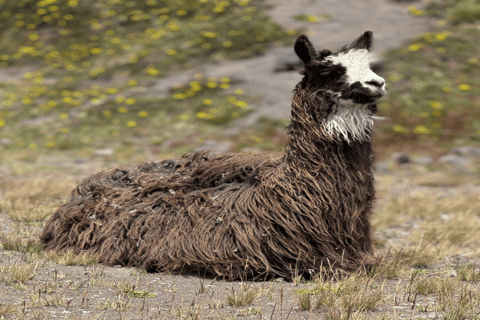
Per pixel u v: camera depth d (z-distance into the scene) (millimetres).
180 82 96562
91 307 15109
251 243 19172
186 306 15586
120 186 24078
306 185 19141
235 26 114625
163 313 14852
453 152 68938
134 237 20906
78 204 23891
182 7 125938
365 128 19531
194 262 19375
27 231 26500
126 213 21734
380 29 108375
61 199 38062
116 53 112125
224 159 22969
